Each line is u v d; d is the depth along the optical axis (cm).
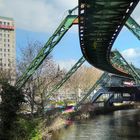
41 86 7312
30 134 4128
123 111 12719
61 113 8175
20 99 4531
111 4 3825
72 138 5753
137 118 9475
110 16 4231
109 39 5375
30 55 7438
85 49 6197
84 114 9344
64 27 5656
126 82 12700
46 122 5959
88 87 14450
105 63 8144
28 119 4594
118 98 13888
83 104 10388
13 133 3859
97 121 8681
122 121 8669
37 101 7050
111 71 10631
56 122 6788
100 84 13188
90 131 6675
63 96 14000
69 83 13738
